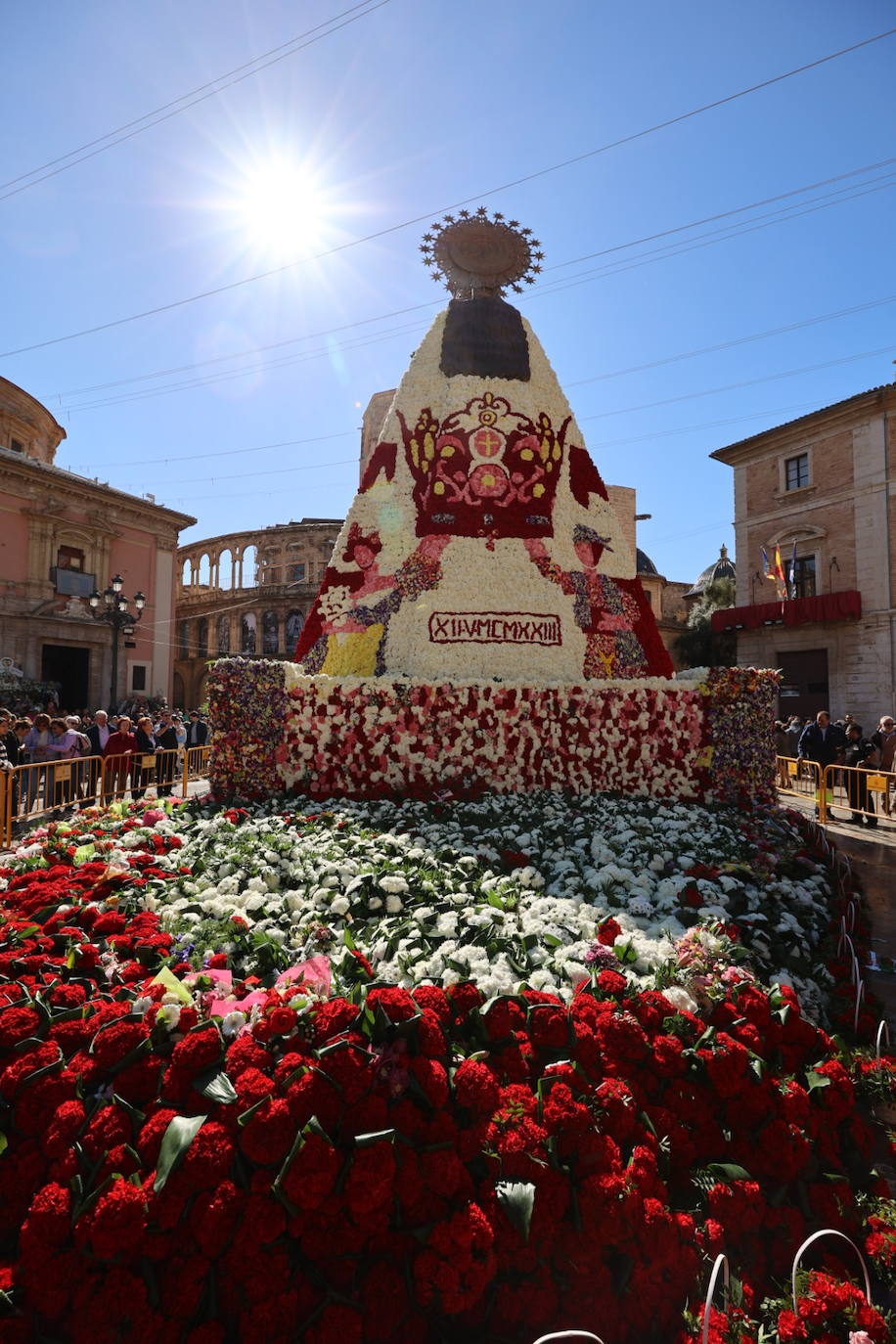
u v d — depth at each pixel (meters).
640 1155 2.14
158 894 3.93
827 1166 2.49
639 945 3.20
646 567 46.59
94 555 33.62
